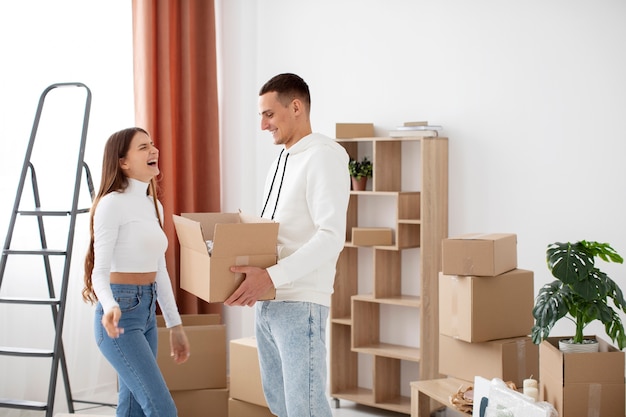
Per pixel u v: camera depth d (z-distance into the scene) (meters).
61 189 4.21
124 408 3.08
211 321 4.18
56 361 3.37
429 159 4.29
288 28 5.08
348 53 4.82
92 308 4.37
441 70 4.43
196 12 5.00
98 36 4.41
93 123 4.39
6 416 4.00
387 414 4.50
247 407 3.90
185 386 3.84
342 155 2.57
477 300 3.49
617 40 3.82
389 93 4.66
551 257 3.22
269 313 2.55
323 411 2.54
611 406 3.07
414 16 4.53
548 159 4.07
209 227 2.78
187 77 4.83
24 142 4.05
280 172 2.67
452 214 4.43
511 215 4.21
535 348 3.61
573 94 3.97
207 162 5.03
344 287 4.74
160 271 3.17
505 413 2.96
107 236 2.88
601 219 3.90
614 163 3.85
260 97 2.65
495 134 4.25
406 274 4.65
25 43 4.05
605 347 3.21
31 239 4.09
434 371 4.39
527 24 4.11
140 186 3.05
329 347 4.75
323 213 2.46
